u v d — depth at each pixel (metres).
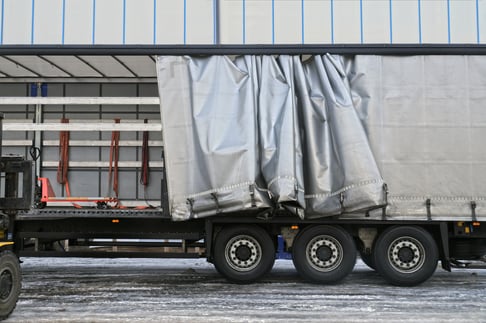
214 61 8.80
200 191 8.45
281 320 6.61
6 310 6.48
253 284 9.22
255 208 8.36
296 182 8.30
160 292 8.47
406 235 8.84
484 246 9.22
